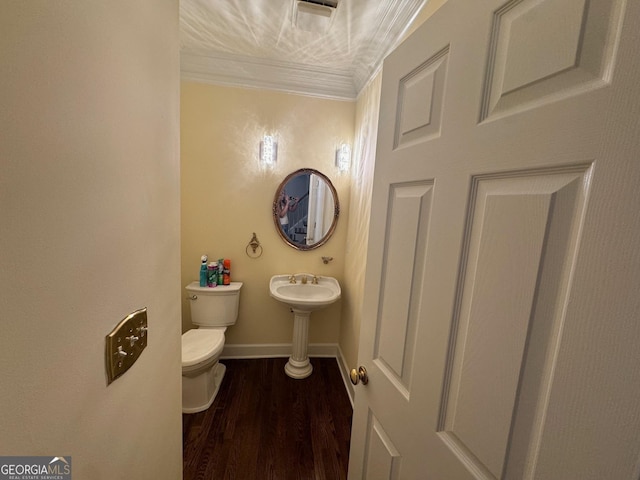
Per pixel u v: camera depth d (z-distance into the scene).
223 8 1.44
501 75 0.47
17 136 0.28
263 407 1.81
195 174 2.10
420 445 0.64
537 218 0.40
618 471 0.31
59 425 0.35
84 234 0.39
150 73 0.57
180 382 0.82
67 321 0.36
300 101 2.12
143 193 0.55
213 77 2.00
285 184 2.19
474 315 0.51
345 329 2.25
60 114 0.33
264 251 2.27
